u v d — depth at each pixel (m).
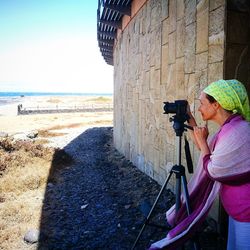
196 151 4.42
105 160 9.80
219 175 1.86
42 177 6.97
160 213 4.63
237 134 1.80
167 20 5.55
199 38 4.21
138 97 7.98
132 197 5.62
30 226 4.43
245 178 1.81
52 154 9.30
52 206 5.32
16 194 5.93
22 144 10.13
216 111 2.02
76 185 6.70
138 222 4.39
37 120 30.02
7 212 4.89
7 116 35.69
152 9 6.48
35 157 8.75
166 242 2.28
